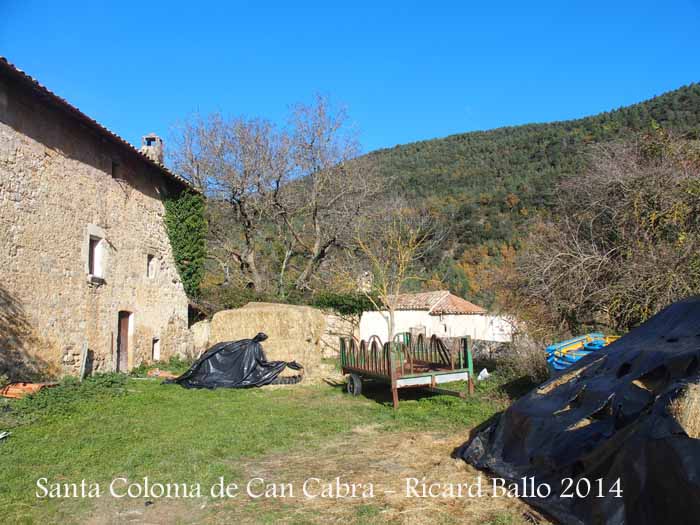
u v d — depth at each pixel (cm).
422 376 923
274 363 1280
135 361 1469
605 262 1018
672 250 909
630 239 1016
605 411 460
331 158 2331
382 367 960
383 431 747
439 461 591
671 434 349
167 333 1664
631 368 483
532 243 1166
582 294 999
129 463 582
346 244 2361
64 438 683
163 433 726
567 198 1209
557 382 559
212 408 923
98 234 1299
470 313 2645
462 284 3381
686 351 439
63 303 1144
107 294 1332
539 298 1103
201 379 1222
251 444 673
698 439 334
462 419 792
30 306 1036
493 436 576
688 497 314
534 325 1139
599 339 904
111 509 461
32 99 1062
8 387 907
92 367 1248
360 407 938
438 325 2700
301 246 2483
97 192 1300
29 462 577
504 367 1121
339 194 2320
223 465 583
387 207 2441
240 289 2128
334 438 709
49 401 877
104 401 959
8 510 450
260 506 465
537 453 479
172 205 1755
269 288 2314
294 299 2217
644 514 339
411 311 2744
